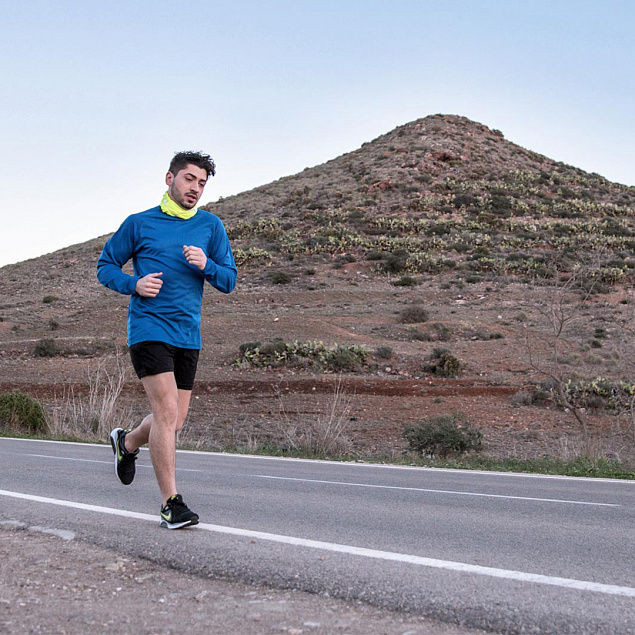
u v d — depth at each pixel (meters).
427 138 108.19
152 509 5.30
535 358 33.62
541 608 3.00
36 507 5.31
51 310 53.91
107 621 2.73
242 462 11.31
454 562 3.82
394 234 71.75
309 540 4.29
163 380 4.26
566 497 7.22
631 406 15.71
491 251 65.44
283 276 58.50
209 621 2.75
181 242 4.37
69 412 19.75
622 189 100.88
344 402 25.91
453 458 14.91
